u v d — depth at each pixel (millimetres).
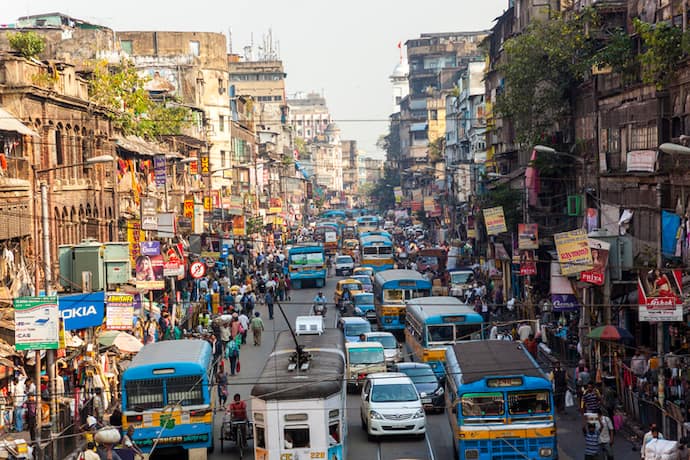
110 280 37469
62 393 28828
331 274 86875
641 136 38750
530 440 24625
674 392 28531
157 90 74562
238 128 103125
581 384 33125
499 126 77375
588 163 47938
